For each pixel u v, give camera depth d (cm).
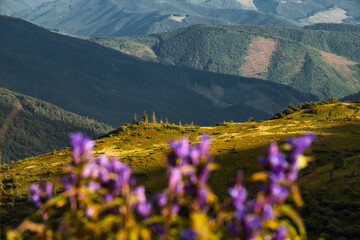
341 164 7044
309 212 4859
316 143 10381
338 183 5912
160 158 11012
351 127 12469
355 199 5184
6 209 7150
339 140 10688
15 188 9669
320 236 3991
